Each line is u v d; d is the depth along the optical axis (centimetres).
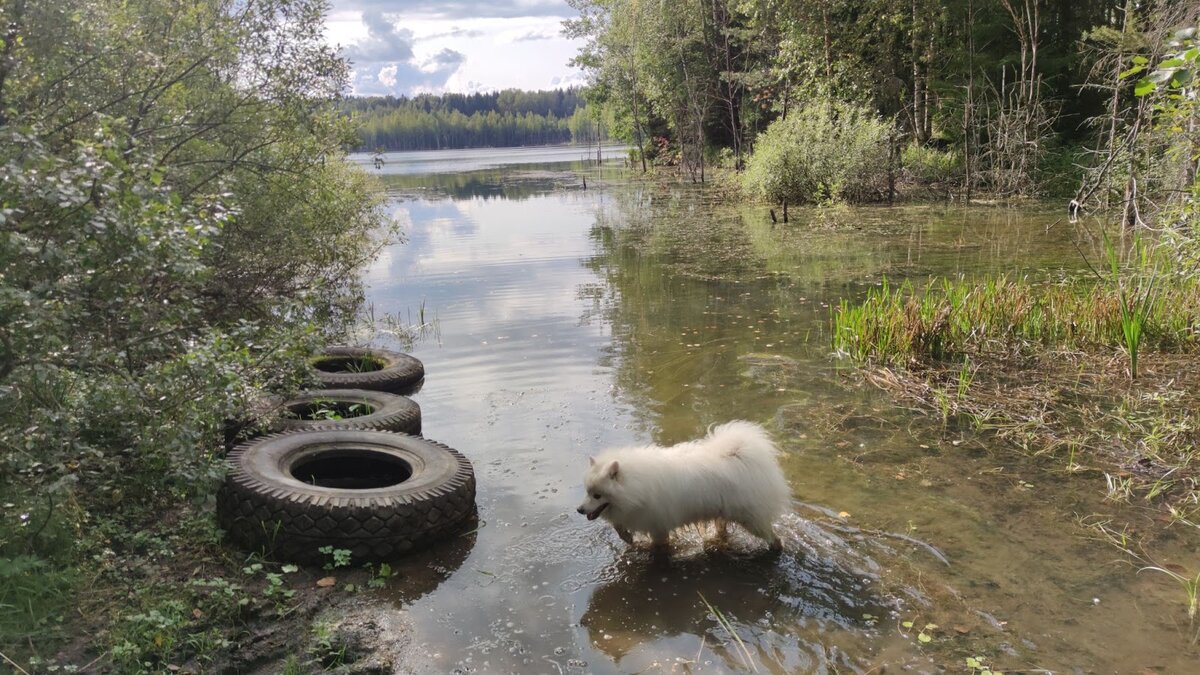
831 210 2295
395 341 1052
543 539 509
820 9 2578
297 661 385
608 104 5238
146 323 490
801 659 379
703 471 478
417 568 475
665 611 424
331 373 837
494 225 2381
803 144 2462
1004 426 675
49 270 414
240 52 845
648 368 885
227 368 505
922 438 658
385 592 450
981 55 2523
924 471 592
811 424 696
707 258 1616
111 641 383
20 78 554
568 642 398
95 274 432
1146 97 1362
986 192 2448
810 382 817
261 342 647
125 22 675
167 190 541
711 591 443
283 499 482
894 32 2648
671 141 4662
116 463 485
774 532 491
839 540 493
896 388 782
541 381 853
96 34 595
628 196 3203
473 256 1780
